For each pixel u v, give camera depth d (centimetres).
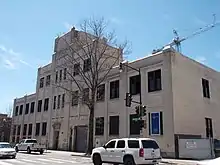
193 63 2911
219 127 3136
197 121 2759
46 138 4512
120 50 3578
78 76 3934
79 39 4125
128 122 2938
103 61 3497
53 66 4784
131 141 1603
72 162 2066
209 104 3044
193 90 2811
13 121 5966
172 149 2408
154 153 1559
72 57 3719
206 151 2341
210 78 3178
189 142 2369
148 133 2655
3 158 2411
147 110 2720
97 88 3516
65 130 4059
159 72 2712
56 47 4812
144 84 2828
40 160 2227
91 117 3028
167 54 2650
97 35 3378
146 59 2869
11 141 5853
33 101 5322
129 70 3058
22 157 2564
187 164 1869
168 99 2541
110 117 3238
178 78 2638
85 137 3659
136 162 1520
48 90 4825
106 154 1709
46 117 4684
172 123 2456
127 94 2345
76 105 3934
